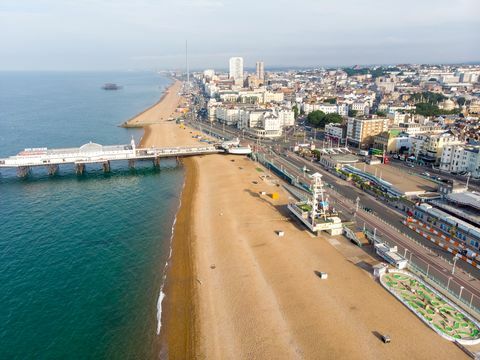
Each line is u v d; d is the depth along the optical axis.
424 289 90.94
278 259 106.88
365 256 108.06
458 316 80.88
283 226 129.75
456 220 117.31
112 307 89.88
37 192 174.88
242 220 134.88
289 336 77.19
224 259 108.06
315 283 94.75
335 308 85.00
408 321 80.44
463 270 99.44
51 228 132.62
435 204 134.25
